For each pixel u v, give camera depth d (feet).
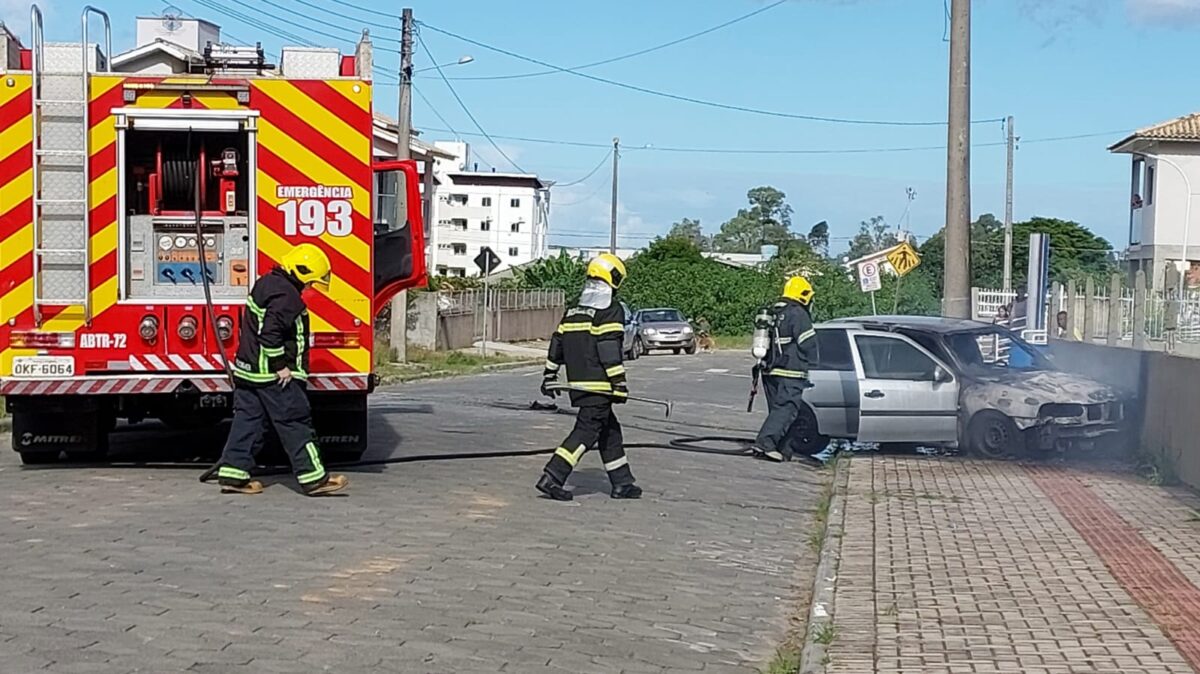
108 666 20.25
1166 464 42.34
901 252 97.40
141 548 28.53
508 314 163.53
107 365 36.50
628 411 68.23
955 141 62.69
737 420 65.10
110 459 42.19
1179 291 47.34
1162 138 156.35
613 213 229.45
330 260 37.27
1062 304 66.74
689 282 205.16
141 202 37.11
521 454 46.16
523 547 30.48
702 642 23.86
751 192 436.35
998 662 21.99
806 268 199.72
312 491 35.47
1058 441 47.11
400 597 25.27
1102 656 22.31
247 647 21.52
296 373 35.22
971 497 39.65
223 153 36.88
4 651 20.85
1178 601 26.32
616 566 29.32
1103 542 32.58
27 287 36.11
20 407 37.35
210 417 40.34
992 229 245.45
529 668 21.31
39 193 35.94
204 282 36.04
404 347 107.45
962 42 62.23
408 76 93.91
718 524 35.40
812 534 34.96
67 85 35.88
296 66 36.99
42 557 27.53
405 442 49.06
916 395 49.08
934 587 27.68
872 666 21.80
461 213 365.61
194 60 38.70
